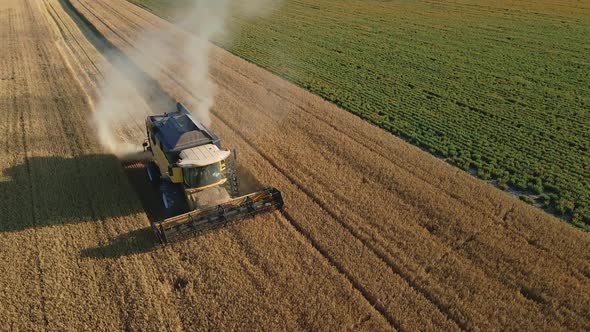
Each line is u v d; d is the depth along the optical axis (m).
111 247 12.42
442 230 13.04
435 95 24.52
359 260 11.91
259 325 9.98
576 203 14.60
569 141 18.77
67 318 10.19
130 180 15.98
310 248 12.35
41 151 17.72
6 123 20.28
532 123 20.64
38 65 28.86
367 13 46.12
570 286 10.95
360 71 28.48
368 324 10.00
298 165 16.84
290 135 19.36
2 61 29.67
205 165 12.73
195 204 13.01
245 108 22.20
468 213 13.84
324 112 21.78
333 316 10.20
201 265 11.78
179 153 13.12
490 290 10.84
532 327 9.83
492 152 17.98
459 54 32.03
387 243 12.52
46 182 15.55
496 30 38.41
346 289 10.93
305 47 33.94
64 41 35.38
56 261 11.91
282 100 23.30
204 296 10.78
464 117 21.47
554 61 30.20
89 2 51.53
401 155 17.62
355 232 13.01
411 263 11.76
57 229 13.16
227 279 11.27
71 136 18.97
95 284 11.16
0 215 13.80
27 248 12.39
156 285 11.14
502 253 12.08
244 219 13.52
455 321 10.12
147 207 14.49
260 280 11.19
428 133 19.73
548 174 16.30
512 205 14.28
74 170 16.31
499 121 20.92
